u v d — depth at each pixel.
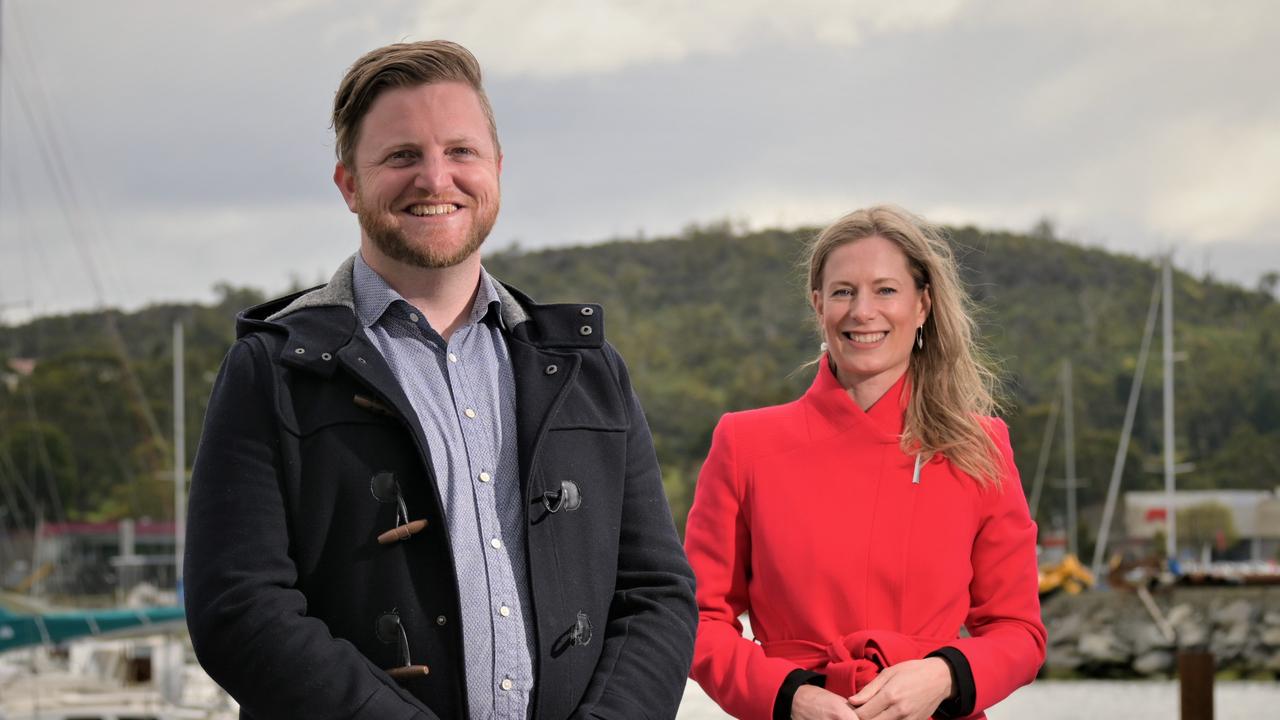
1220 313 107.12
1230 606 29.78
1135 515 56.22
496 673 2.66
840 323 3.94
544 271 143.50
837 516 3.89
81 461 67.12
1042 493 65.50
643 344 117.81
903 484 3.90
